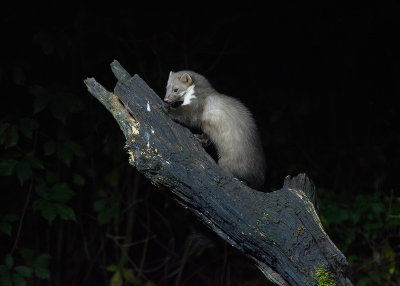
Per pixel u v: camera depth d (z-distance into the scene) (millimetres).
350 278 4570
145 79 8805
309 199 4836
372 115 10336
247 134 6109
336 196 9156
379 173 9719
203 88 6426
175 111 6340
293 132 10234
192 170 4547
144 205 9648
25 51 8398
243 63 9922
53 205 7477
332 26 10047
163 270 9461
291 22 9969
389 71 10180
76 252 9148
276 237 4441
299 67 10188
